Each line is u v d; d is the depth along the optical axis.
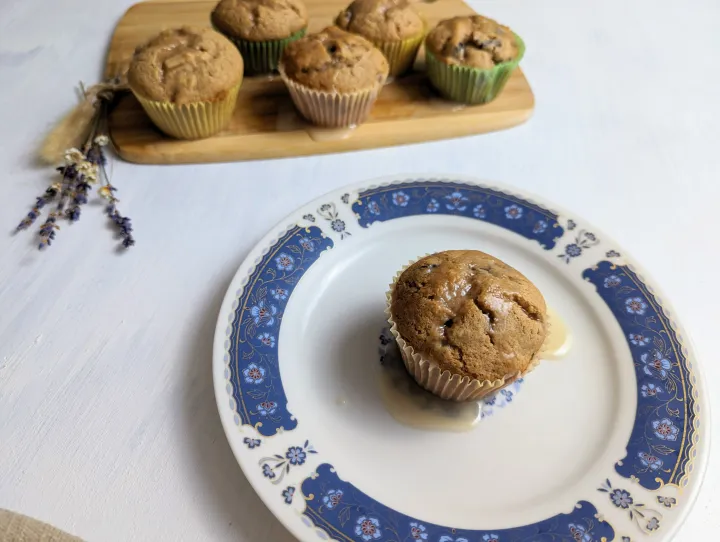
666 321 0.29
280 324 0.29
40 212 0.34
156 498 0.24
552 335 0.29
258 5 0.39
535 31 0.48
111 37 0.45
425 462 0.25
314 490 0.23
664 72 0.46
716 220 0.36
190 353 0.28
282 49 0.40
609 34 0.49
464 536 0.23
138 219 0.34
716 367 0.29
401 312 0.27
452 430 0.26
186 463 0.25
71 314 0.29
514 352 0.25
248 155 0.37
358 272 0.32
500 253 0.33
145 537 0.23
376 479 0.24
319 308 0.30
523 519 0.23
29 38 0.44
